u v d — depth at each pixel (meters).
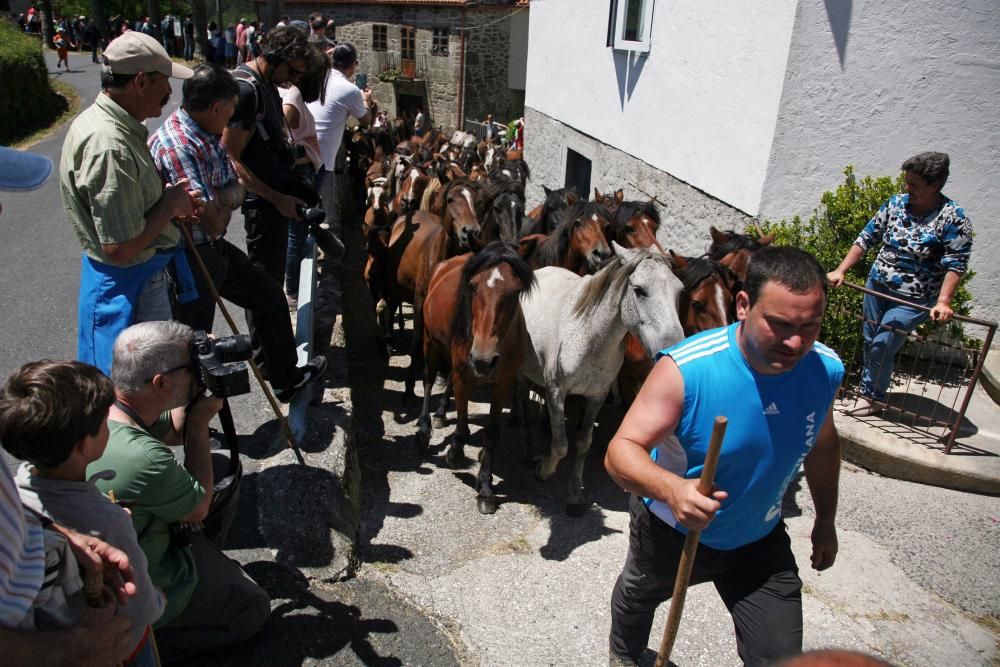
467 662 3.22
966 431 5.32
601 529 4.41
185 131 3.61
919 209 4.93
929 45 5.73
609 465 2.21
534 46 13.26
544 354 4.55
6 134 16.03
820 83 5.88
